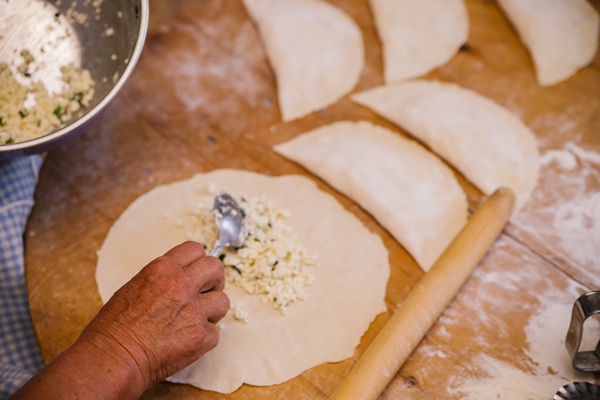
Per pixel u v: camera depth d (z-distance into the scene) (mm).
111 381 543
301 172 766
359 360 620
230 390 627
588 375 630
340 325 658
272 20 864
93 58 702
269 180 754
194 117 806
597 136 784
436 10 892
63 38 698
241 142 787
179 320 574
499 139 772
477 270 696
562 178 754
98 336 561
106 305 581
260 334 652
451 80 837
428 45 861
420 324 632
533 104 813
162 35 872
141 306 573
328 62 842
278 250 678
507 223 726
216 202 678
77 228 727
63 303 684
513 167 757
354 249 704
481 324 664
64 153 776
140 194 748
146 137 790
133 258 699
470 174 749
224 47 866
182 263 600
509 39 876
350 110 814
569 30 859
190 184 749
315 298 673
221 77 839
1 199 711
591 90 822
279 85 822
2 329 676
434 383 632
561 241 713
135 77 835
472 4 908
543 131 790
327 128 796
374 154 762
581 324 587
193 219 718
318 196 742
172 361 573
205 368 634
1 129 672
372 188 730
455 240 683
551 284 687
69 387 532
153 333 566
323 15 888
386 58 848
